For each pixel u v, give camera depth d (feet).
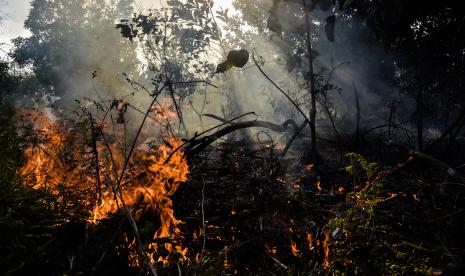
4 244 6.26
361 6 8.66
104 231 7.13
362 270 6.06
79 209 8.18
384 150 13.50
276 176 10.75
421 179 10.05
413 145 15.69
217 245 7.47
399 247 6.54
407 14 8.25
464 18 13.92
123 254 6.51
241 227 7.95
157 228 7.66
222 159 12.16
